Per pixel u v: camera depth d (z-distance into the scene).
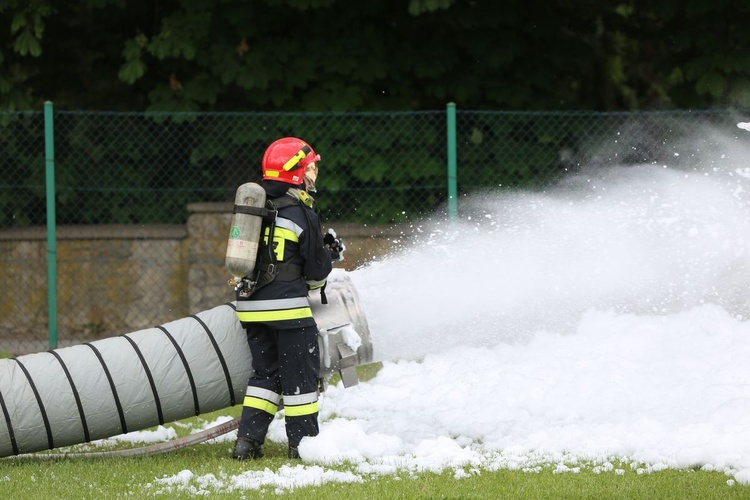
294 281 18.95
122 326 37.78
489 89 40.84
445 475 17.33
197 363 19.25
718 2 37.56
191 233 37.66
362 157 39.28
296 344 18.97
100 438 19.16
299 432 19.14
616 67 46.50
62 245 37.53
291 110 40.66
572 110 41.25
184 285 38.03
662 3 38.00
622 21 43.34
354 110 39.88
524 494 15.84
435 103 41.44
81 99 42.75
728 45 38.22
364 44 40.22
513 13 40.09
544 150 39.66
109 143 41.50
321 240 19.11
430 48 40.53
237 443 19.11
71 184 40.97
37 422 18.58
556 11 42.41
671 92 40.00
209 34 39.97
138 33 41.09
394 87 41.09
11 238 37.47
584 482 16.56
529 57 41.28
